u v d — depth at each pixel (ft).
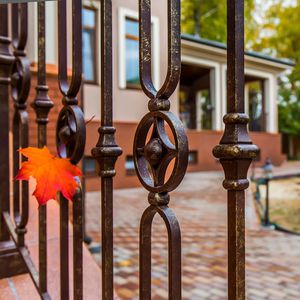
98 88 20.67
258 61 28.86
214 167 29.37
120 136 21.44
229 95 1.57
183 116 26.99
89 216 14.40
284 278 8.11
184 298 7.10
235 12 1.55
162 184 1.76
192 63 23.72
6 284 3.30
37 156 2.41
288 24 45.91
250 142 1.55
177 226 1.79
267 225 12.80
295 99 50.14
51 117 8.61
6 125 3.69
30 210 3.94
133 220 13.89
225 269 8.64
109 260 2.21
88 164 20.35
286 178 25.32
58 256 3.56
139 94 22.85
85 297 3.14
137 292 7.39
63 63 2.81
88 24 20.13
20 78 3.49
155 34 14.49
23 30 3.43
